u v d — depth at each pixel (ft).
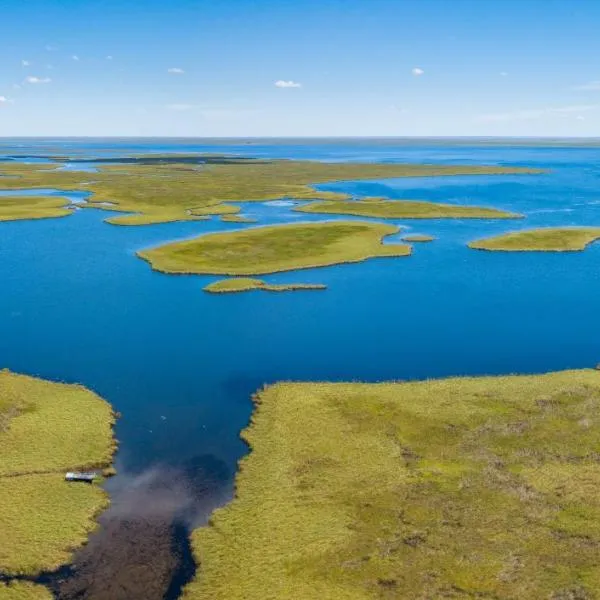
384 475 97.30
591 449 104.06
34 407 121.39
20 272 223.30
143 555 82.28
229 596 74.28
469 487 93.61
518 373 138.92
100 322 172.24
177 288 202.80
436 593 73.61
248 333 163.94
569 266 229.66
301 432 111.14
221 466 103.09
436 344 156.56
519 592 73.36
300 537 83.61
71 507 90.79
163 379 136.67
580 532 83.25
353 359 147.23
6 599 73.87
